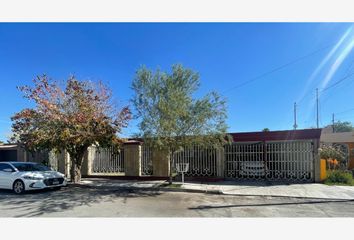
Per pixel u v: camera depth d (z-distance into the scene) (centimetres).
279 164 1609
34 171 1334
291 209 915
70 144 1483
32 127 1497
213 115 1345
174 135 1341
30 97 1462
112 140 1510
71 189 1397
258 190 1277
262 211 882
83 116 1450
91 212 860
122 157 1795
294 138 1525
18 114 1486
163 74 1342
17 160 2116
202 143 1373
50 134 1430
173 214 836
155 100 1333
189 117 1318
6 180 1285
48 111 1460
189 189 1298
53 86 1516
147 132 1330
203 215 825
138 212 862
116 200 1069
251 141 1587
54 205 969
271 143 1630
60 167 1944
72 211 874
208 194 1222
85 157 1864
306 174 1546
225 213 853
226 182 1531
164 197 1142
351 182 1464
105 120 1510
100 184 1498
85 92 1548
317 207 947
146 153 1736
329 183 1459
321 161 1524
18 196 1170
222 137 1388
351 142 2712
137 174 1720
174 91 1299
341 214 846
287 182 1517
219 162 1636
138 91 1356
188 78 1357
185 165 1563
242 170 1641
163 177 1683
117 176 1755
